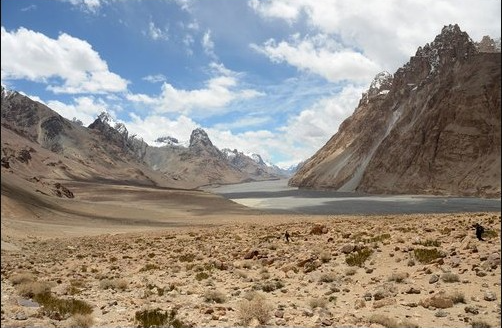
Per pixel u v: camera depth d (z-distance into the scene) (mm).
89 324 12609
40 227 61750
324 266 21062
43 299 15961
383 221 48469
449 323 11594
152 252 34500
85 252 37031
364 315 12867
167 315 13281
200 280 20859
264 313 12602
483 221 31172
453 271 16641
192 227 71938
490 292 13531
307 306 14359
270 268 22859
